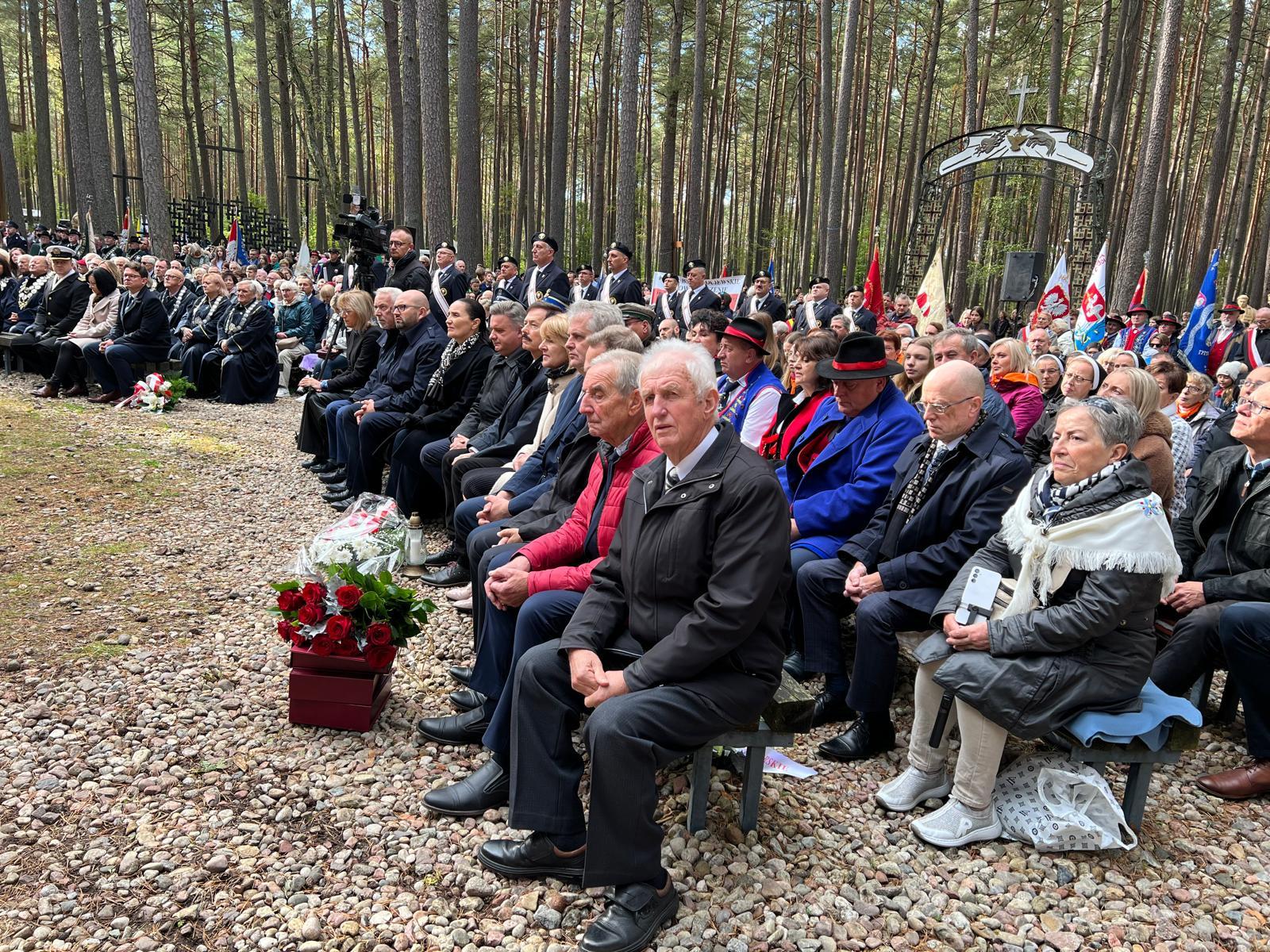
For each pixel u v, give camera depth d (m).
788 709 2.54
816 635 3.60
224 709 3.37
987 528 3.20
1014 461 3.27
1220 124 20.95
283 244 28.97
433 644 4.06
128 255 17.56
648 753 2.24
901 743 3.43
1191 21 24.89
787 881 2.52
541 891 2.45
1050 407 5.23
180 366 10.79
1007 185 26.00
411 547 5.08
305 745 3.15
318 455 7.20
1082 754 2.67
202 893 2.38
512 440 5.13
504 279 12.24
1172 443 4.61
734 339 4.67
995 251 25.22
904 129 33.50
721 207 32.03
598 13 30.48
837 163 19.62
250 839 2.61
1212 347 11.45
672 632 2.39
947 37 29.66
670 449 2.45
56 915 2.28
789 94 34.75
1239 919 2.48
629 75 16.14
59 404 9.03
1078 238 13.65
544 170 31.22
